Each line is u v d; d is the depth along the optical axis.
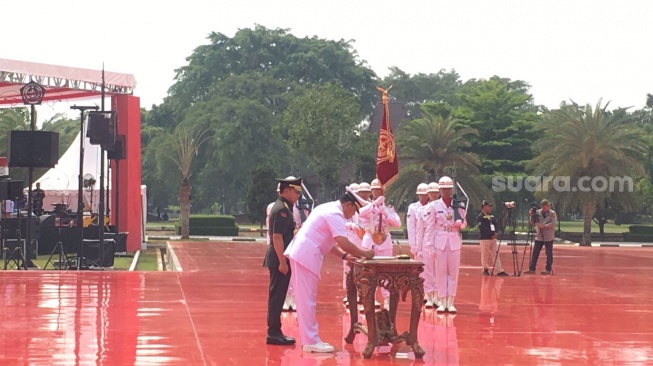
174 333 11.70
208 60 101.25
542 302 16.36
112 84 35.69
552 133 56.50
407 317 13.95
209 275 21.83
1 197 26.84
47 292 17.20
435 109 71.62
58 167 42.03
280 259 10.68
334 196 77.44
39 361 9.58
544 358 10.05
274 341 10.80
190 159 55.66
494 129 66.75
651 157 78.06
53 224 32.53
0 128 65.75
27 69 31.88
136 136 37.12
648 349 10.76
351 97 71.06
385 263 9.99
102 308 14.54
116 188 33.84
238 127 87.25
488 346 10.91
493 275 23.08
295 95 93.94
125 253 35.12
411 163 57.34
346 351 10.41
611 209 58.69
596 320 13.66
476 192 57.34
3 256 29.28
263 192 64.06
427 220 14.74
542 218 23.81
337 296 17.08
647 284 20.56
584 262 29.80
